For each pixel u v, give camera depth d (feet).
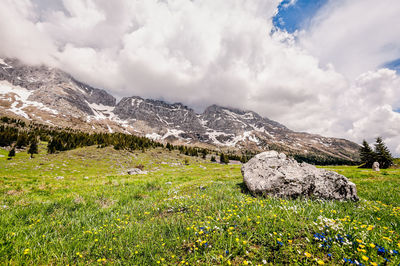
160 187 49.32
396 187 41.52
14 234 15.90
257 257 12.50
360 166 258.98
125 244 15.61
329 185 30.32
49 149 272.31
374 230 15.05
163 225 18.80
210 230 15.89
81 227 20.12
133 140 396.98
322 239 12.87
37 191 41.42
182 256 13.23
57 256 13.58
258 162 39.32
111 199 33.88
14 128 434.30
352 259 11.37
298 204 23.11
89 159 257.55
